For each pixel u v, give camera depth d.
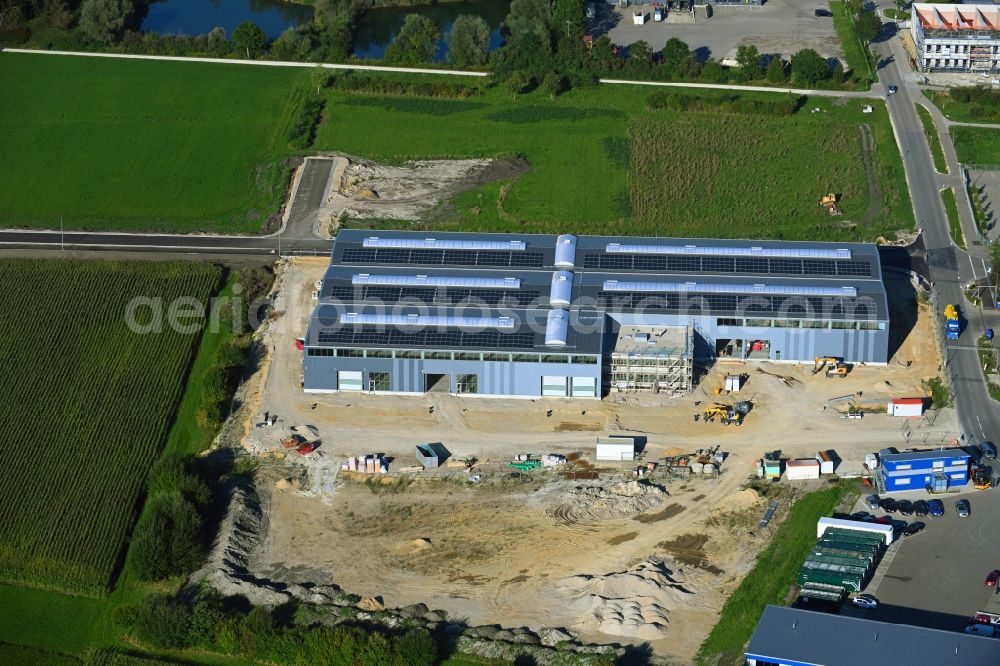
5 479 194.75
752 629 163.12
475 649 163.38
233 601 172.88
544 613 168.88
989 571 172.38
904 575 172.12
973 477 188.62
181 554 178.62
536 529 183.38
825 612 164.00
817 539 178.75
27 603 176.50
